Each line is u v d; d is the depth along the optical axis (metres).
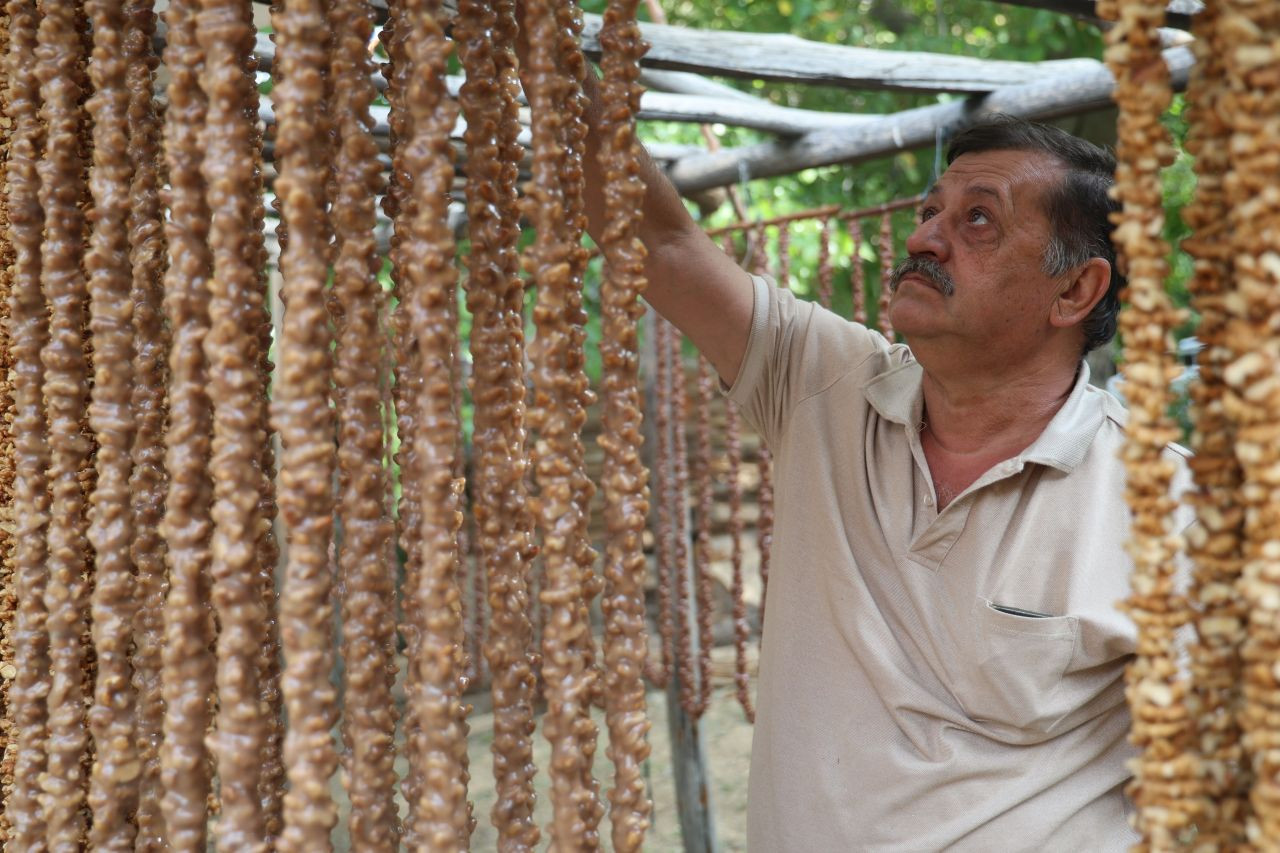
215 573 0.75
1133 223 0.61
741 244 3.94
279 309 3.16
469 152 0.83
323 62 0.75
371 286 0.77
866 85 2.31
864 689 1.29
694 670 2.95
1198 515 0.64
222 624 0.76
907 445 1.35
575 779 0.77
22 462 0.92
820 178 5.25
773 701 1.37
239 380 0.75
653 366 2.97
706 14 5.84
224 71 0.74
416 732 0.79
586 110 1.15
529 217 0.77
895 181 5.24
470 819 0.79
